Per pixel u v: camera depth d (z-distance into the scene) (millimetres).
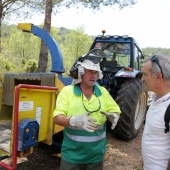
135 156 3895
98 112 2078
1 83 3520
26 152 2414
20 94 2336
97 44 5137
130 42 4820
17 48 30766
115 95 4828
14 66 20328
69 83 3289
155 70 1618
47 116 2758
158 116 1619
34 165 3307
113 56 4988
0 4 9680
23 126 2266
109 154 3814
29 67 18219
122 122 4172
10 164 3125
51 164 3369
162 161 1672
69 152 2080
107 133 4832
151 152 1692
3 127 3262
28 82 3480
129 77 4250
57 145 3420
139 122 4664
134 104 4137
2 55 25047
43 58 6539
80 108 2031
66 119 1875
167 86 1623
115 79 4684
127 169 3443
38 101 2584
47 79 3125
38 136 2553
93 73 2041
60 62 3447
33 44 31234
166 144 1646
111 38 4984
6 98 3527
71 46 31719
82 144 2025
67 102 2043
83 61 2045
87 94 2098
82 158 2057
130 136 4387
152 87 1661
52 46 3525
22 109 2387
